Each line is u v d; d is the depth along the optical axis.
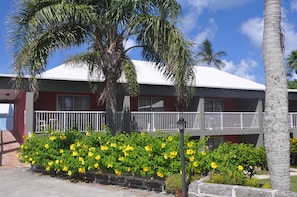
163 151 8.48
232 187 6.25
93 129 16.55
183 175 6.87
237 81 23.92
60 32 11.66
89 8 10.89
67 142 11.32
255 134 22.41
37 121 15.85
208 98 23.28
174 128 18.95
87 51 14.71
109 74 12.45
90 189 9.10
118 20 11.62
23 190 9.12
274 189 6.07
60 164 10.71
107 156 9.54
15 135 21.23
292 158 21.95
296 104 26.23
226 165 8.33
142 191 8.73
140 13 11.23
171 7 10.85
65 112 16.47
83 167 9.98
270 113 6.63
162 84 18.52
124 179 9.52
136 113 17.98
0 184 10.06
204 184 6.69
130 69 14.80
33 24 10.29
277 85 6.61
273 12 6.76
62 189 9.16
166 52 10.77
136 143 9.27
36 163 12.07
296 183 12.98
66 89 16.97
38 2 10.46
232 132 20.92
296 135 22.92
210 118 20.31
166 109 21.83
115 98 12.55
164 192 8.50
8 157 15.73
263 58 6.85
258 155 9.90
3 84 15.14
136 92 15.48
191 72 10.71
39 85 16.23
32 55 11.12
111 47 12.38
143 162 8.60
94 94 19.92
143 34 11.12
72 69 18.14
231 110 24.28
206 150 8.98
